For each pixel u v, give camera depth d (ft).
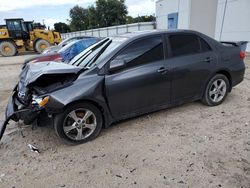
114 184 9.05
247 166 9.57
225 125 13.19
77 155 11.16
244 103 16.34
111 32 123.44
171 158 10.41
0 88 25.57
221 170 9.42
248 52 42.75
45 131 13.92
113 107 12.46
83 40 29.17
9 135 13.79
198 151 10.80
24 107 12.00
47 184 9.33
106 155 10.98
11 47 68.54
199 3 32.24
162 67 13.32
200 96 15.31
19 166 10.64
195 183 8.79
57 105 10.97
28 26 70.79
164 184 8.85
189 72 14.21
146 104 13.38
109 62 12.31
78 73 12.03
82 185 9.12
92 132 12.33
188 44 14.39
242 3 43.50
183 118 14.34
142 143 11.80
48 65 13.50
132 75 12.58
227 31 48.67
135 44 12.94
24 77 13.75
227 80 15.98
